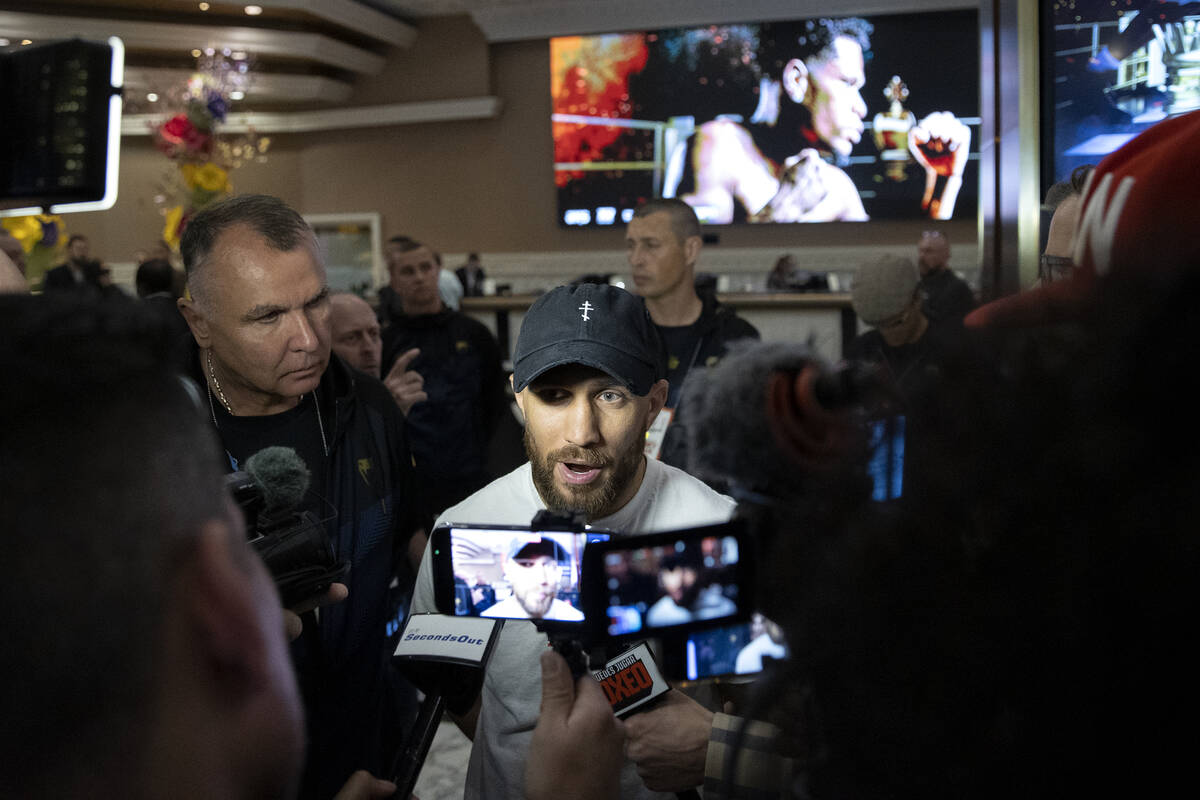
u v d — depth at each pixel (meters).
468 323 3.30
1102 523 0.37
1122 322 0.38
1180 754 0.37
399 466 1.59
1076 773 0.38
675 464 1.85
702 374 0.63
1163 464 0.37
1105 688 0.37
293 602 0.96
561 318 1.09
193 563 0.41
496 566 0.85
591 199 12.16
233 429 1.45
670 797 1.04
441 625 1.00
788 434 0.55
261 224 1.34
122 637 0.37
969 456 0.40
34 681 0.36
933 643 0.40
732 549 0.70
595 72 11.89
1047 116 1.92
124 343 0.40
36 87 1.17
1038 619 0.38
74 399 0.38
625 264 12.27
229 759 0.42
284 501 0.98
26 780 0.36
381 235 13.32
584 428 1.08
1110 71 1.76
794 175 11.42
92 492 0.37
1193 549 0.35
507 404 3.46
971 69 10.82
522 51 12.41
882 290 2.02
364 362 2.45
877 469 0.47
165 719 0.39
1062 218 1.16
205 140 3.84
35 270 3.22
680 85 11.62
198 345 1.48
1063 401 0.39
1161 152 0.44
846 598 0.43
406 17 12.54
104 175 1.19
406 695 1.83
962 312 0.47
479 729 1.15
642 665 0.91
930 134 11.02
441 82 12.64
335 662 1.40
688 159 11.72
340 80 13.05
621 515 1.15
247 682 0.43
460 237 12.98
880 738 0.42
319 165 13.49
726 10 11.16
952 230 11.15
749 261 11.65
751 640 0.75
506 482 1.24
